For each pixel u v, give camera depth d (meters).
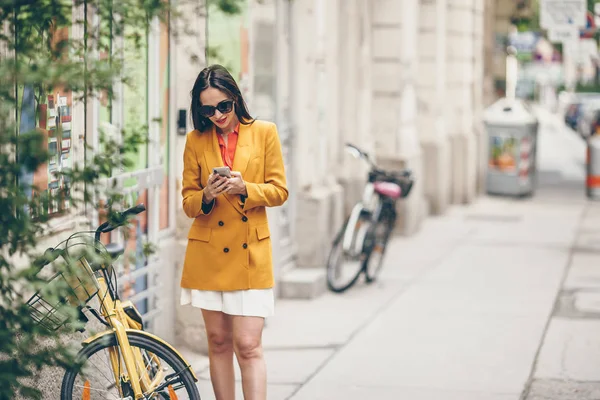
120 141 5.00
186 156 6.03
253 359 5.98
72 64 4.12
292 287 11.80
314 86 13.05
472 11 22.81
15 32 4.35
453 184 21.88
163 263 8.97
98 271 5.73
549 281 13.09
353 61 15.55
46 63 4.08
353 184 15.59
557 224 18.94
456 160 21.81
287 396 7.80
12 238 4.25
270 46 11.61
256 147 5.98
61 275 4.44
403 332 10.12
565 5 21.47
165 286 9.05
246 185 5.80
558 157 37.53
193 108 5.93
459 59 21.81
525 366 8.79
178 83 9.14
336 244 12.22
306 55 12.68
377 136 16.95
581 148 43.62
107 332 5.55
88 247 4.69
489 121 23.53
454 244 16.31
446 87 21.78
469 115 22.30
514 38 38.44
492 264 14.41
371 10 16.81
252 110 10.12
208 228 5.94
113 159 4.56
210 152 5.96
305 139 12.70
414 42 17.47
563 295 12.13
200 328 9.20
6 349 4.24
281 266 12.11
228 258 5.92
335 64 14.58
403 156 16.88
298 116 12.56
